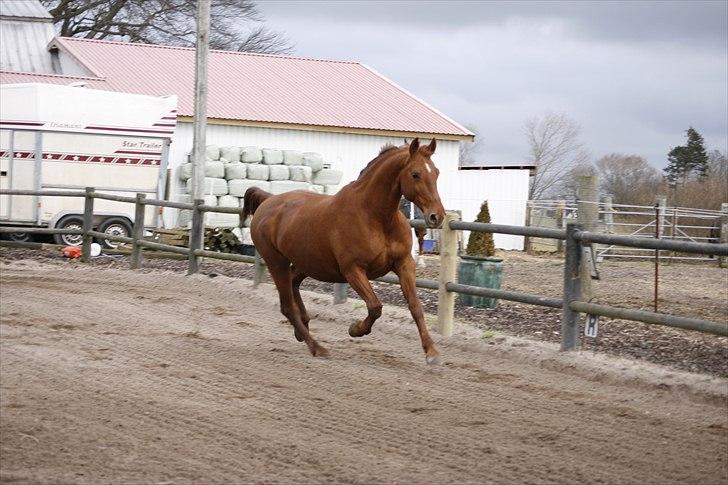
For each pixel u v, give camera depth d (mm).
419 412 8500
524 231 11602
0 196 23672
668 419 8539
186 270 19781
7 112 23797
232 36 57938
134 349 11125
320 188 30859
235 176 29016
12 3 42500
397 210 10133
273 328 13109
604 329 13430
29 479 6496
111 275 18531
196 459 7004
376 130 34219
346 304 14383
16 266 19625
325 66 40500
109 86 33156
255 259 16250
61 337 11711
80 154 24266
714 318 15633
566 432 7965
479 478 6699
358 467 6879
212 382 9539
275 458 7066
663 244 10164
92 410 8305
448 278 12484
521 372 10492
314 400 8867
